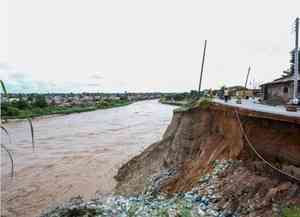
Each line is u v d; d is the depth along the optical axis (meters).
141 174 18.48
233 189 9.77
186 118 19.08
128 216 9.44
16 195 16.50
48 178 20.16
